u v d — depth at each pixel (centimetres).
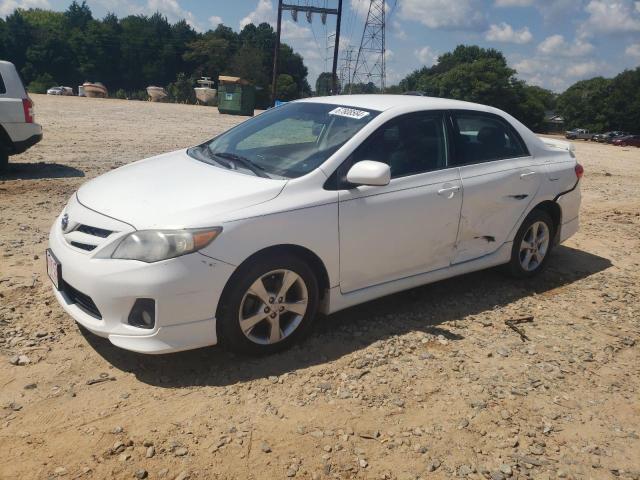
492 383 370
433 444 308
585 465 300
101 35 10962
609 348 431
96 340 387
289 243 365
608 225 823
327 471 282
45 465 272
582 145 3856
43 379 340
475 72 8625
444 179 450
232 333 357
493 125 508
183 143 1478
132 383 343
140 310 336
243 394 338
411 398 347
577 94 9756
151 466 276
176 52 11331
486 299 506
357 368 375
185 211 343
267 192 365
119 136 1564
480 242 490
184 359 372
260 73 9281
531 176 516
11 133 939
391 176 422
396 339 417
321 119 451
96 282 333
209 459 284
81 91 6606
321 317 446
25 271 496
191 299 335
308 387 350
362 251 405
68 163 1063
